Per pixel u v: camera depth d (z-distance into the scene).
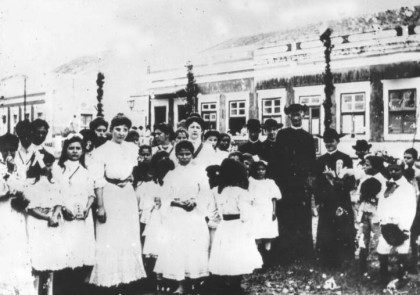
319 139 11.23
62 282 5.55
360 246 6.03
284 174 6.69
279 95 12.32
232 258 5.17
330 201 6.17
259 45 12.63
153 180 5.98
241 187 5.35
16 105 17.38
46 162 5.24
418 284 5.46
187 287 5.48
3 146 5.13
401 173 5.51
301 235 6.62
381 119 10.55
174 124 13.96
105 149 5.37
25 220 5.01
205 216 5.53
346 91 11.11
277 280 5.88
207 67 13.48
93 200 5.32
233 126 13.20
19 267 4.92
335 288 5.41
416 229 5.93
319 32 11.33
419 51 10.02
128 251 5.28
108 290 5.43
